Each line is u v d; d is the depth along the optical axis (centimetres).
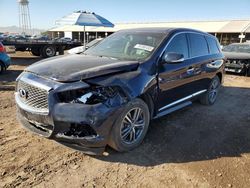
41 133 321
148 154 354
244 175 316
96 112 299
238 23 3722
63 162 323
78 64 350
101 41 494
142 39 436
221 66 609
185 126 463
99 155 337
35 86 312
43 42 1595
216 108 589
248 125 488
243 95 750
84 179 293
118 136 329
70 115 294
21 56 1689
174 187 287
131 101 334
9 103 548
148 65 377
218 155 362
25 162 318
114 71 336
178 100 459
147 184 290
